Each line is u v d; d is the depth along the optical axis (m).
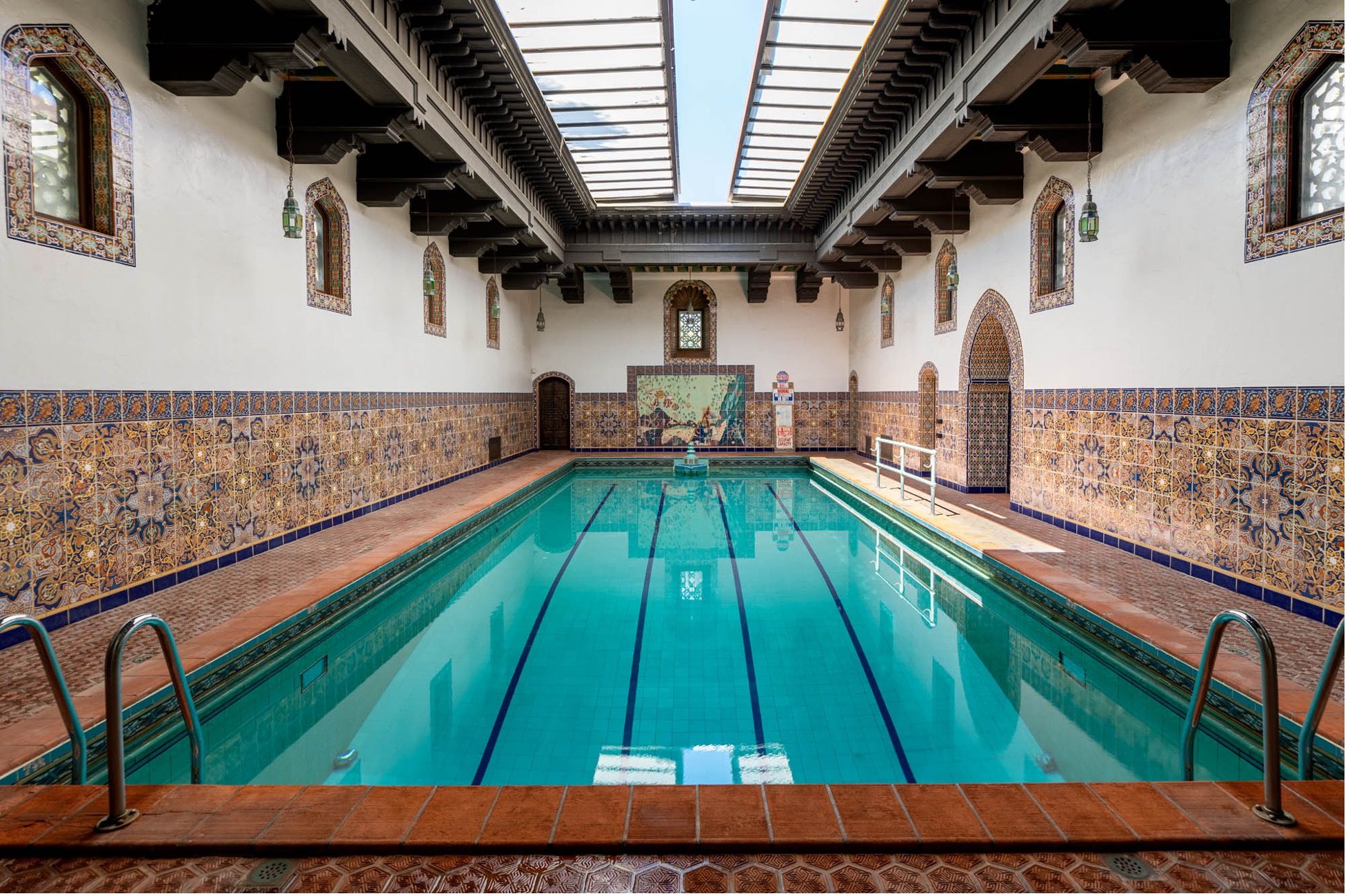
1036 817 1.77
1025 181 6.27
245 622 3.41
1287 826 1.72
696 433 13.31
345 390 6.06
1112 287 5.02
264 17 3.73
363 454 6.38
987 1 4.55
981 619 4.38
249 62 3.85
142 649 3.06
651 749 2.79
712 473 11.62
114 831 1.73
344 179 6.03
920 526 6.32
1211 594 3.88
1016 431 6.54
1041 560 4.68
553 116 6.90
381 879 1.59
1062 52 4.02
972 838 1.68
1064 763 2.66
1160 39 3.82
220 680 3.07
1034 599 4.22
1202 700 2.00
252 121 4.77
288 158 5.10
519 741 2.88
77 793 1.91
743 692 3.32
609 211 10.34
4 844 1.69
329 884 1.58
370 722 3.05
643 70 6.03
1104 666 3.49
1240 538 3.89
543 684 3.43
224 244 4.50
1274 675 1.73
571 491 9.53
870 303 11.66
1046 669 3.61
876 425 11.42
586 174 8.96
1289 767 2.44
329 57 4.12
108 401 3.61
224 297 4.50
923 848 1.68
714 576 5.34
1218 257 4.02
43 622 3.26
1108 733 2.93
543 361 13.26
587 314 13.21
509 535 6.77
